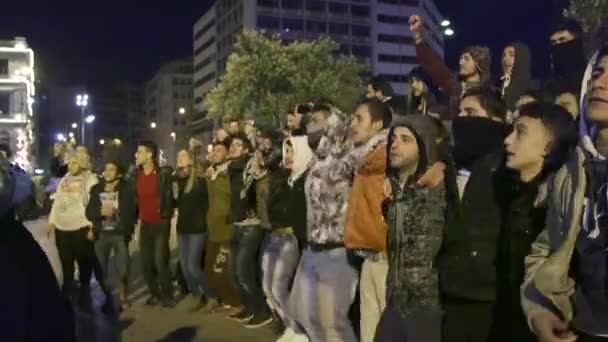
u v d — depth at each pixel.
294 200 6.01
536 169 3.23
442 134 3.97
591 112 2.58
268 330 7.64
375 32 102.06
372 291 4.70
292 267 6.68
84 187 9.50
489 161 3.60
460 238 3.60
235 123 8.92
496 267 3.42
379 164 4.58
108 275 8.99
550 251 2.85
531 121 3.19
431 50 6.88
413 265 3.90
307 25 97.31
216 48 110.50
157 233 9.12
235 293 8.51
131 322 8.25
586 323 2.54
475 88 4.04
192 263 8.79
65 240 9.44
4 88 59.59
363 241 4.64
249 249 7.78
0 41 60.47
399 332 3.98
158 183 9.09
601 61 2.61
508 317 3.33
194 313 8.70
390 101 6.27
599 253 2.53
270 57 45.00
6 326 3.01
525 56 5.85
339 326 5.14
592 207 2.58
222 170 8.59
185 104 142.75
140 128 173.25
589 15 14.80
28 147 48.47
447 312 3.68
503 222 3.41
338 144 5.19
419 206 3.89
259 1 94.88
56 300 3.20
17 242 3.18
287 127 7.16
